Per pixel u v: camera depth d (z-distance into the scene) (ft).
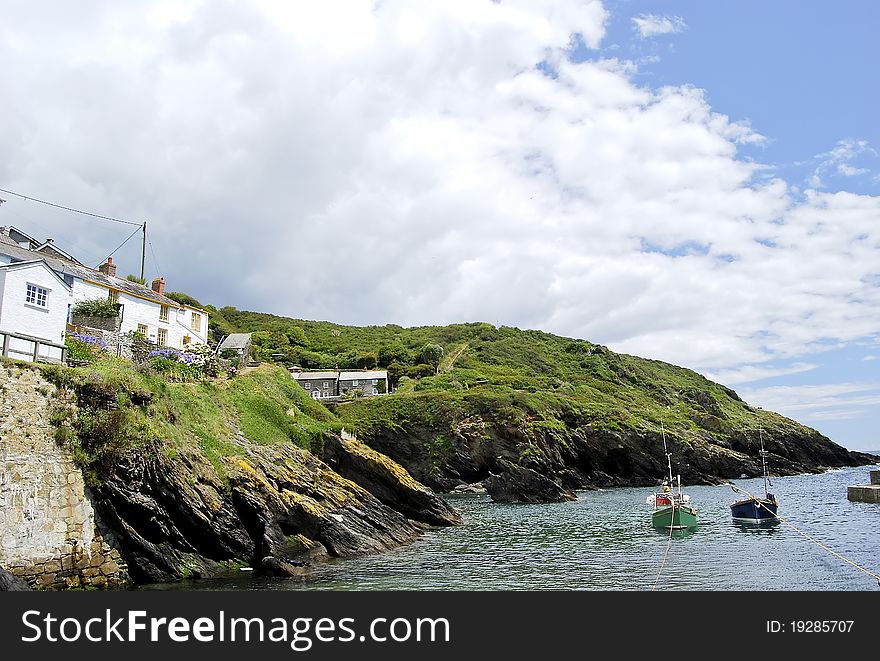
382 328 623.77
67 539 80.69
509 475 238.27
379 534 120.78
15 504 76.54
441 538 133.39
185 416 113.50
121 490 86.99
